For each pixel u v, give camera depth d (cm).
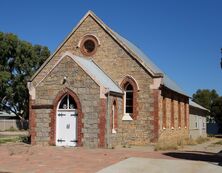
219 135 6719
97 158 2067
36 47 7006
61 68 2858
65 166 1773
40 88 2911
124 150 2569
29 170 1652
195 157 2211
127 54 3228
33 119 2908
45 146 2780
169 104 3550
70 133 2808
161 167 1755
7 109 7181
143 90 3156
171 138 3575
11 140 3644
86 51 3366
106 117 2745
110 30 3303
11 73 6812
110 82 3075
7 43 6594
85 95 2770
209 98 9700
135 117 3152
